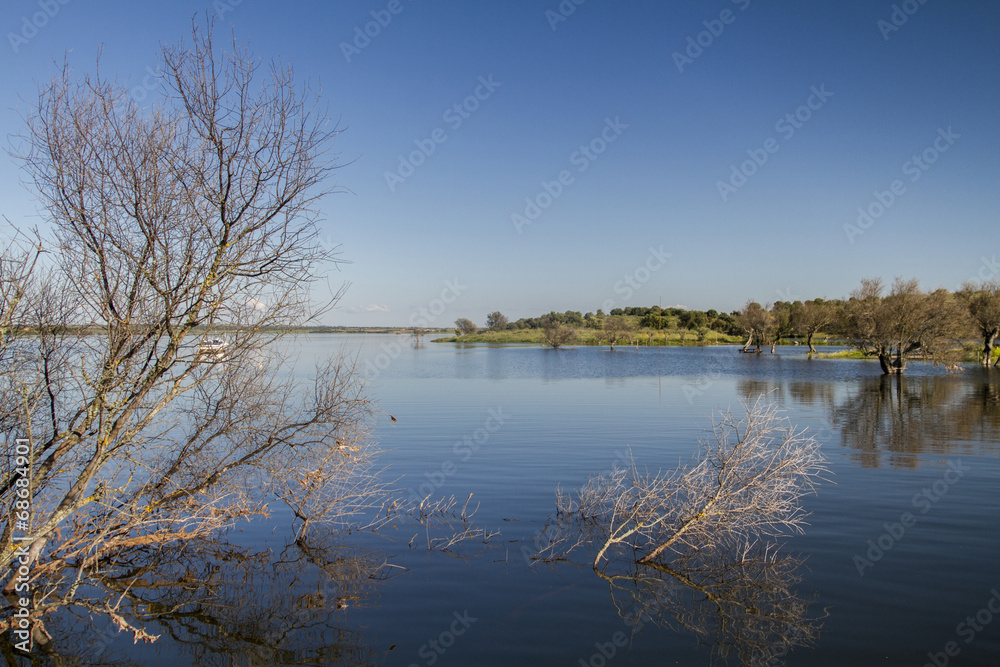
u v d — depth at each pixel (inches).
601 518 382.6
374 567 308.0
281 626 248.1
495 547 334.3
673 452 571.5
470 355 2674.7
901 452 564.1
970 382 1333.7
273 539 351.3
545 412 849.5
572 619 249.6
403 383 1306.6
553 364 2030.0
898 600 259.9
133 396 263.7
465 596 273.1
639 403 951.6
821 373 1632.6
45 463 251.0
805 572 291.1
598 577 293.6
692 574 295.4
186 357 271.3
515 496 430.6
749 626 241.0
